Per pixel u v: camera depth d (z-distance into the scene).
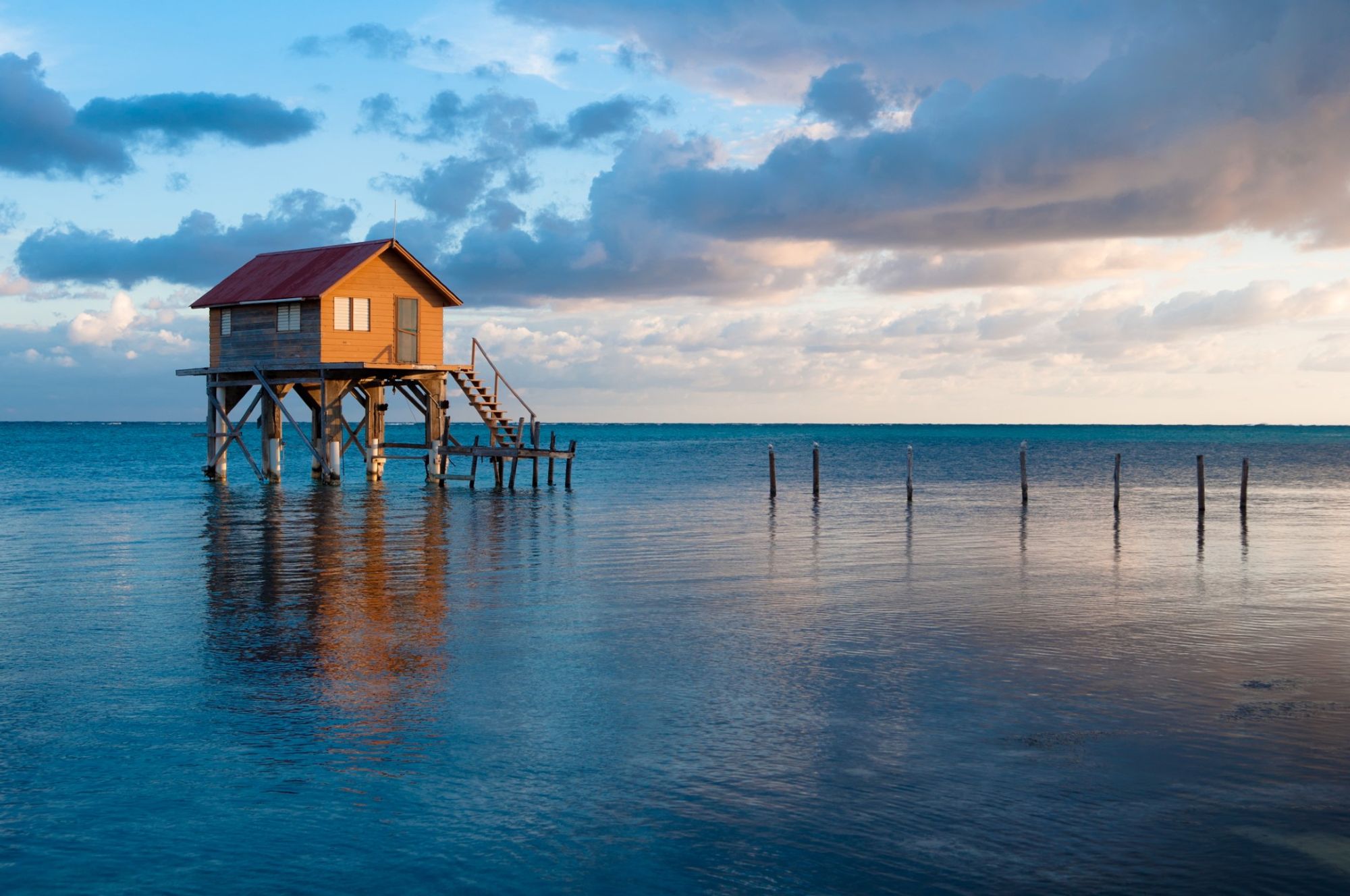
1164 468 73.00
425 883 7.08
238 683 12.12
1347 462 83.62
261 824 8.00
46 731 10.30
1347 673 12.48
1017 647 13.94
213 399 47.59
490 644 14.13
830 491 46.81
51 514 33.59
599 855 7.47
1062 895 6.89
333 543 25.66
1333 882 7.06
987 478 59.00
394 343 41.94
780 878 7.12
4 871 7.24
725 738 10.03
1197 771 9.08
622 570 21.09
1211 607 16.92
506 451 43.41
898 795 8.54
